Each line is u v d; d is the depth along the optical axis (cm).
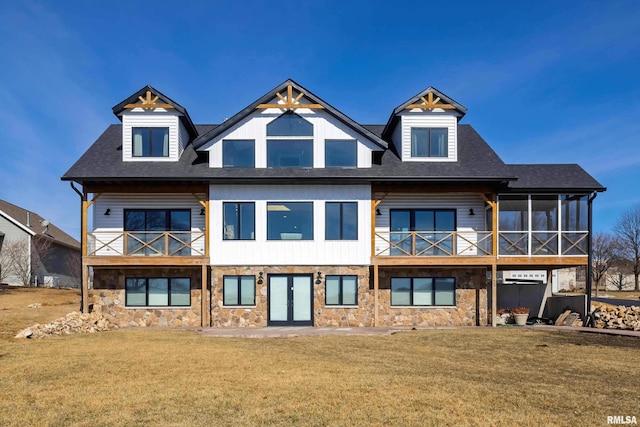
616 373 921
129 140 1795
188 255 1722
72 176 1639
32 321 1612
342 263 1728
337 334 1467
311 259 1728
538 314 1964
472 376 883
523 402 715
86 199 1720
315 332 1503
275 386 793
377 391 766
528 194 1761
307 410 679
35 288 2931
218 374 877
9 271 3131
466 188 1748
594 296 3378
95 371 906
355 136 1794
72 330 1483
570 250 1750
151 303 1759
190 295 1759
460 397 737
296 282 1738
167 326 1728
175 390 773
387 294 1778
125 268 1756
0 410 684
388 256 1723
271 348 1182
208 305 1734
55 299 2408
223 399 726
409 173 1719
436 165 1791
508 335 1450
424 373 902
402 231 1800
